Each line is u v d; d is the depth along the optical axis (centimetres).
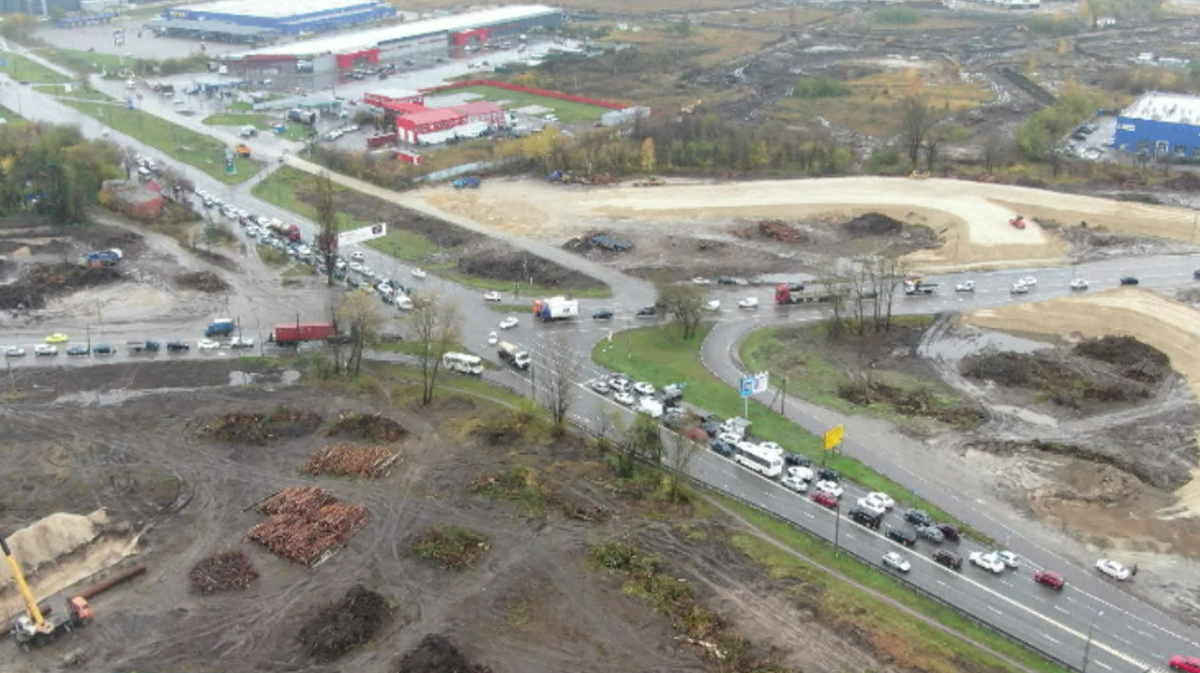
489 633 11000
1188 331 18412
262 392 16525
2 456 14538
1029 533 12850
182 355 17950
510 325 18962
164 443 14912
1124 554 12400
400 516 13138
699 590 11700
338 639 10762
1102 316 19188
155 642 10894
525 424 15412
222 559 12200
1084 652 10725
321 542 12456
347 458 14412
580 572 12019
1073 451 14712
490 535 12719
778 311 19812
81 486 13775
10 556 10650
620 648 10769
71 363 17612
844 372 17462
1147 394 16450
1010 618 11275
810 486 13950
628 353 18012
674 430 15250
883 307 19812
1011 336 18750
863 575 12075
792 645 10775
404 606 11444
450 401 16262
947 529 12731
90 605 11469
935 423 15662
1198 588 11762
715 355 18050
